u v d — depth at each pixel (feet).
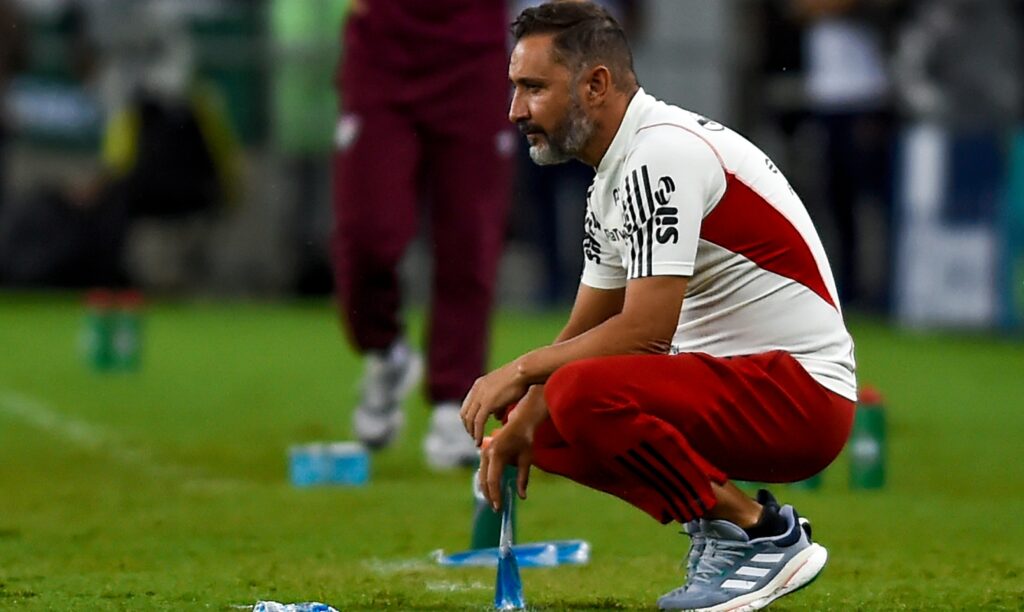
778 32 172.96
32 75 188.14
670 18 180.75
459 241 84.64
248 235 192.03
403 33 82.38
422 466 88.17
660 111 49.37
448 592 55.01
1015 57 161.79
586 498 77.87
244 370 133.69
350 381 127.24
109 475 84.74
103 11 180.65
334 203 85.66
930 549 64.59
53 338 154.71
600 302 52.60
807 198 172.45
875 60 162.71
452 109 83.35
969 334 165.48
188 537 66.90
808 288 50.19
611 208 50.24
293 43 180.04
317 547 64.69
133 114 176.45
